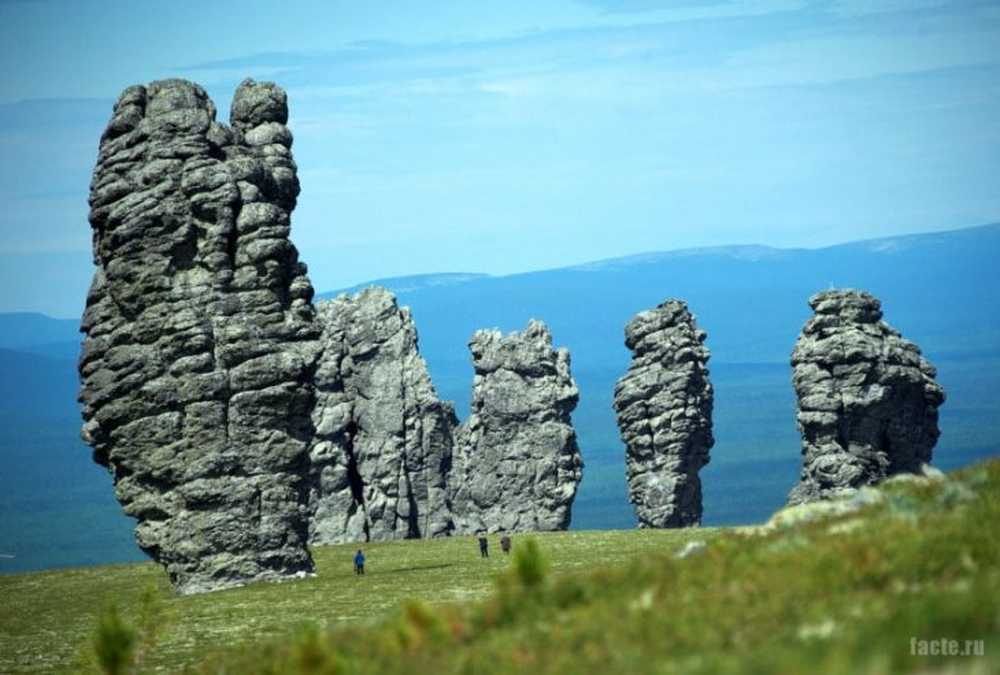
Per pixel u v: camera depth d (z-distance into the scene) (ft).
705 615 299.17
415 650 323.78
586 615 320.91
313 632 334.24
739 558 349.20
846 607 288.92
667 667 263.29
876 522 356.79
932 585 297.94
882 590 301.84
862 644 254.27
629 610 318.65
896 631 259.39
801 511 434.30
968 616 261.24
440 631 331.98
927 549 315.58
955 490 380.58
